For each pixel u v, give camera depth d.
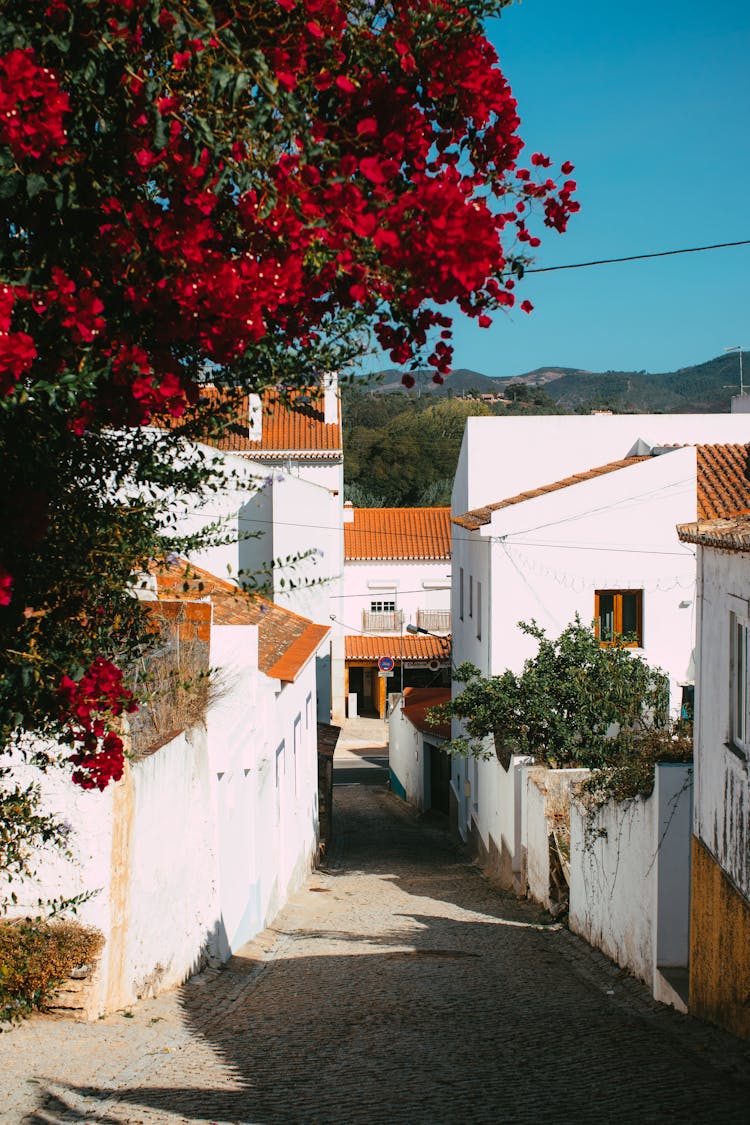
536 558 21.95
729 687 9.34
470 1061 8.24
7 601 3.91
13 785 8.25
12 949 7.88
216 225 4.47
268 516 32.28
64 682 4.38
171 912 10.37
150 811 9.59
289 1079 7.55
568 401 145.88
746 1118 6.68
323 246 4.30
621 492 21.94
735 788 8.95
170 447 5.14
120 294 4.31
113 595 4.96
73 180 4.14
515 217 5.11
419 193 4.10
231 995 10.60
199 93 4.22
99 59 4.10
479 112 4.92
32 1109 6.34
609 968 12.45
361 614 50.38
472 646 25.92
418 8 4.82
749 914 8.49
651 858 11.09
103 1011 8.57
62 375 3.90
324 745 28.88
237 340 4.26
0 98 3.56
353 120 4.98
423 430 76.75
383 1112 6.73
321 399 5.20
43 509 4.25
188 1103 6.72
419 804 34.12
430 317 4.88
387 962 12.84
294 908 17.73
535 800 17.38
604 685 18.98
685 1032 9.38
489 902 18.16
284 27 4.41
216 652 13.66
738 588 9.05
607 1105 6.99
